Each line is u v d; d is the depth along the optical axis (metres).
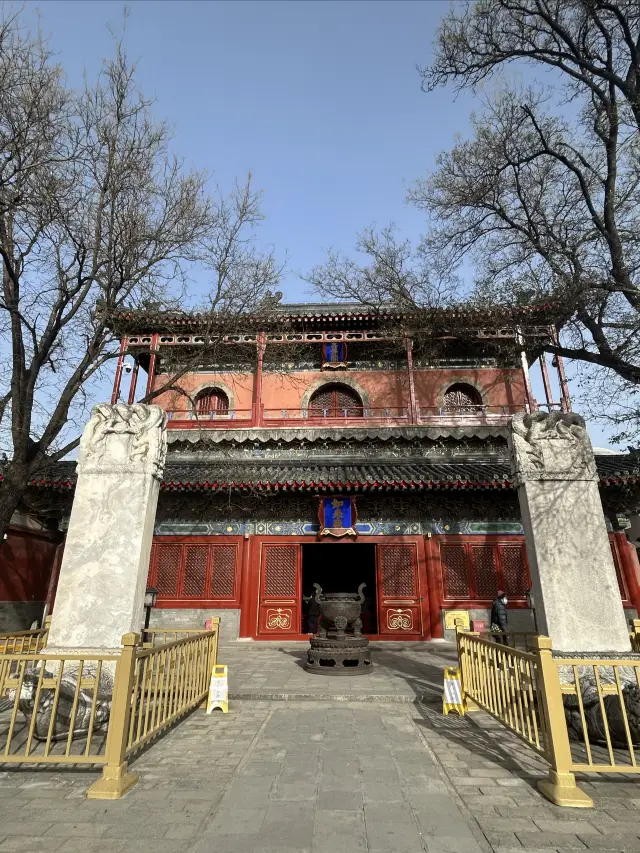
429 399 23.83
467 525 19.36
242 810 5.12
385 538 19.34
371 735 7.74
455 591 18.70
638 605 17.73
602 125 15.38
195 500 19.77
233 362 24.42
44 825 4.77
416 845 4.46
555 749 5.55
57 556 19.50
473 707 9.12
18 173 11.96
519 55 15.49
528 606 18.41
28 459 11.64
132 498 9.16
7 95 11.61
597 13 14.57
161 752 6.89
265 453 22.28
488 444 22.11
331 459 22.06
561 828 4.79
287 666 13.63
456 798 5.45
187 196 14.77
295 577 19.08
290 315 22.84
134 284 13.74
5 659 6.10
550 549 8.88
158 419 9.77
